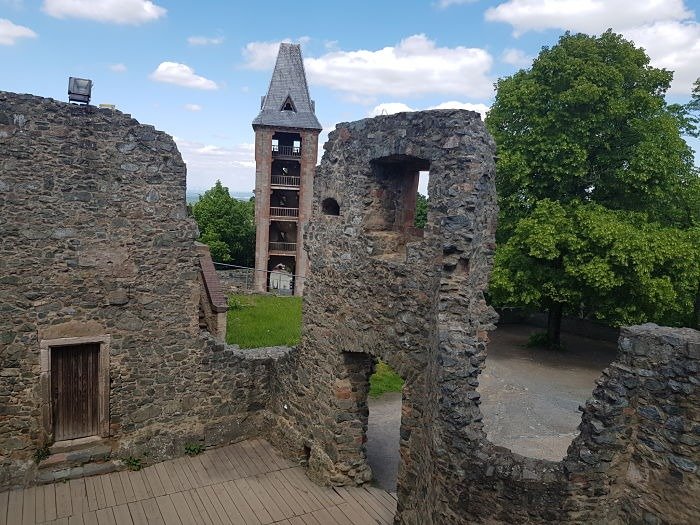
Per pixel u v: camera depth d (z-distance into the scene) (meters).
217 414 9.90
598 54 17.52
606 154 17.38
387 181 8.03
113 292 8.72
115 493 8.28
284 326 19.45
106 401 8.83
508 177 18.05
